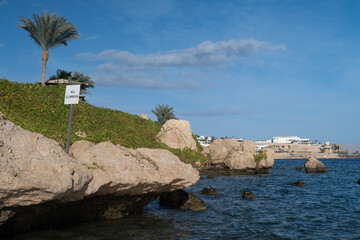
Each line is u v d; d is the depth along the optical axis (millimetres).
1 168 6254
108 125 28344
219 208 14648
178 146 37281
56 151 8078
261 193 21172
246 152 42844
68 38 35469
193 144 39562
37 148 7703
